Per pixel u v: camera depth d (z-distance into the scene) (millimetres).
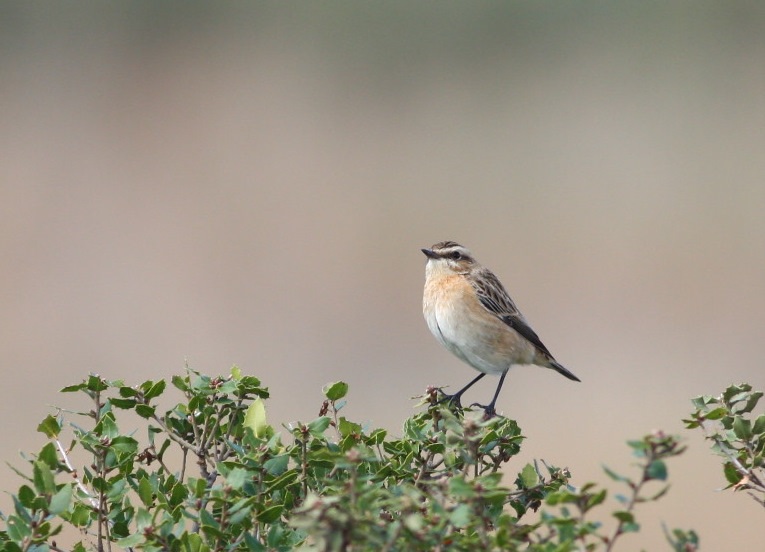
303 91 31891
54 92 30656
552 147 29172
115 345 20125
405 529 3725
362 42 33500
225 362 20031
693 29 31922
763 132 28906
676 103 30438
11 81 31062
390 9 34938
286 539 4656
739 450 5285
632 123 29797
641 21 32469
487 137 29922
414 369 20266
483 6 33344
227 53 33156
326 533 3475
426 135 30125
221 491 4617
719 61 31750
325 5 33969
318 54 33469
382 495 4469
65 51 32219
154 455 5445
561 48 33031
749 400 5383
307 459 4980
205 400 5434
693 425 5375
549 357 10203
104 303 21594
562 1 32969
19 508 4301
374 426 17812
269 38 33562
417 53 33406
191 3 33250
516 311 10023
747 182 26547
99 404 5344
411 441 5305
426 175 27906
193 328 21000
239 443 5473
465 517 3744
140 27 33188
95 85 31078
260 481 4934
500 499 4359
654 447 3678
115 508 5074
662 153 28266
